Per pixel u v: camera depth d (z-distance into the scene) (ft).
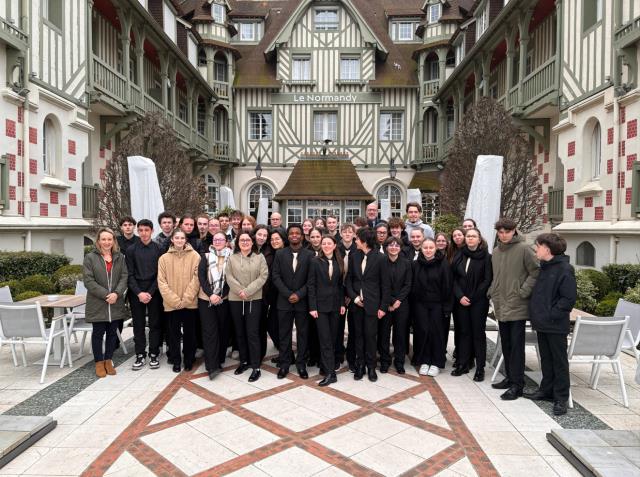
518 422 12.28
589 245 30.58
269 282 17.46
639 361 14.03
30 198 28.78
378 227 18.61
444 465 10.03
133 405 13.29
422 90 67.72
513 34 40.65
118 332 18.97
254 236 17.02
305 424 12.04
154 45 46.98
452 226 33.81
